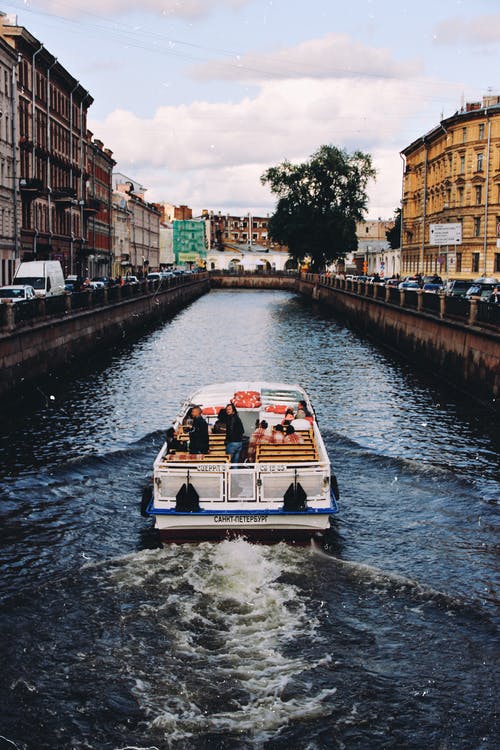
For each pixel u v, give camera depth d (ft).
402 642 32.86
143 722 27.78
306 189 302.04
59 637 33.09
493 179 216.54
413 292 123.54
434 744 26.81
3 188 161.07
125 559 39.75
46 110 195.21
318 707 28.53
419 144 273.54
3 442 64.64
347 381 100.27
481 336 84.69
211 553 40.01
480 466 59.11
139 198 393.50
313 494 40.16
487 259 217.77
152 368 111.55
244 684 29.86
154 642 32.63
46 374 95.14
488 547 43.52
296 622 34.17
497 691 29.66
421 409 80.69
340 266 419.74
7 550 42.27
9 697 29.14
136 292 173.17
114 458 60.13
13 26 168.35
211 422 51.88
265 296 356.18
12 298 110.01
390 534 45.32
